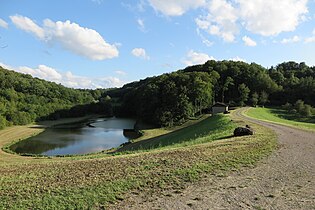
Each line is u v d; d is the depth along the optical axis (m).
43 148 50.09
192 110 84.00
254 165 12.98
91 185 10.27
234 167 12.61
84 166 13.68
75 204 8.48
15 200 8.92
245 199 8.70
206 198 8.81
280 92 115.12
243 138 21.84
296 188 9.73
